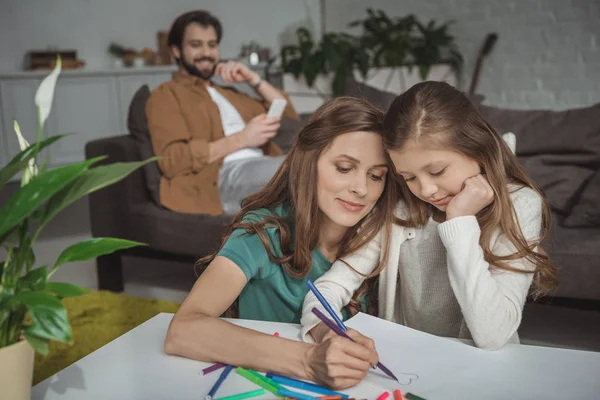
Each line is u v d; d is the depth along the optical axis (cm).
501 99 520
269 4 647
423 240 125
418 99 107
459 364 95
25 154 77
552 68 481
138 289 295
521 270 110
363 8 616
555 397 85
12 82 493
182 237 276
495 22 512
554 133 258
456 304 126
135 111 297
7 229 70
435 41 528
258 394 87
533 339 228
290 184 120
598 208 230
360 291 128
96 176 76
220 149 285
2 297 74
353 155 111
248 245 119
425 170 108
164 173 286
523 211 116
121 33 575
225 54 631
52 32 543
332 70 513
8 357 73
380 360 97
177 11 603
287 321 131
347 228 127
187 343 99
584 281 211
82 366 97
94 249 78
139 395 88
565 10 465
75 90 516
